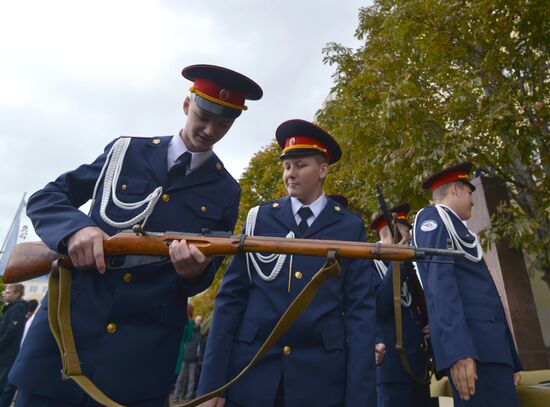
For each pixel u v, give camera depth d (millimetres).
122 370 1631
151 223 1890
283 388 2018
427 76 6812
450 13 6164
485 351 2400
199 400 1657
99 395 1455
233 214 2150
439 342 2375
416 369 3131
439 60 6559
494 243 5133
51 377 1585
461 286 2609
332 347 2053
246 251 1758
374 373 2002
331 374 2010
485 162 5594
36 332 1679
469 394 2234
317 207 2428
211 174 2092
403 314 3242
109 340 1659
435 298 2443
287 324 1772
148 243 1719
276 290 2193
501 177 6070
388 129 6273
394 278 2973
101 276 1743
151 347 1707
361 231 2367
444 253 1740
